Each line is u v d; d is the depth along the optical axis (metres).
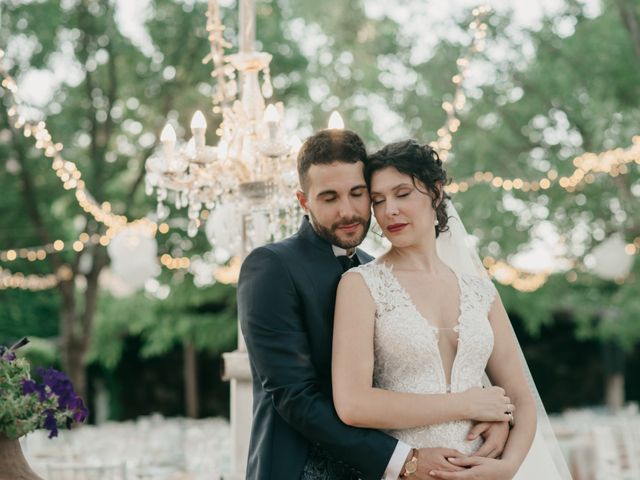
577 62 12.77
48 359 16.36
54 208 13.88
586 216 12.86
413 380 2.66
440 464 2.55
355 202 2.69
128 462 7.17
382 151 2.75
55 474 5.12
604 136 12.41
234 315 15.31
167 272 13.66
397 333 2.65
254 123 4.57
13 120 12.70
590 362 17.56
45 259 13.76
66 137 13.12
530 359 17.73
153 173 4.54
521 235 12.74
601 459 6.70
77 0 12.94
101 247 13.11
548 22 12.84
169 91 13.18
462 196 12.75
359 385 2.58
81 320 13.41
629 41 12.65
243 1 4.68
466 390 2.66
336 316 2.68
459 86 5.92
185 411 17.61
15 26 12.63
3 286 13.80
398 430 2.65
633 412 9.94
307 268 2.72
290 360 2.63
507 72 12.93
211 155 4.38
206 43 13.02
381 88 13.19
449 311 2.77
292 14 13.59
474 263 3.14
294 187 4.61
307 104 13.47
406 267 2.81
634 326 13.62
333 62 13.59
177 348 17.59
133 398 17.64
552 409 17.56
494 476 2.60
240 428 4.51
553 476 3.02
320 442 2.57
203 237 13.19
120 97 13.43
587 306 14.32
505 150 12.91
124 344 17.05
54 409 3.01
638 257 12.91
